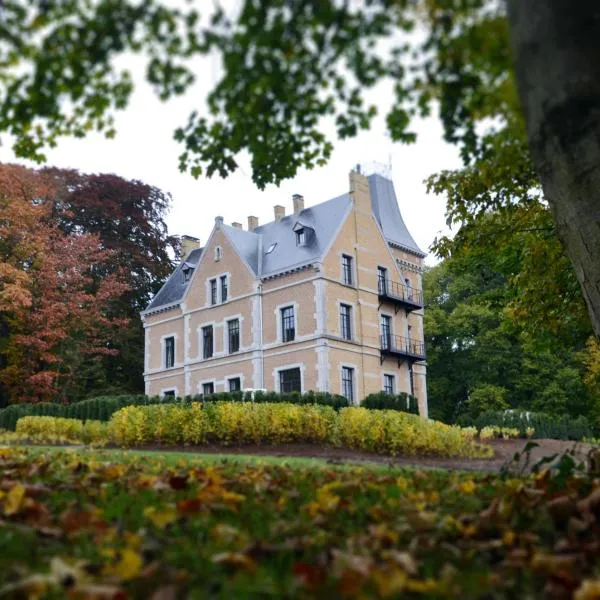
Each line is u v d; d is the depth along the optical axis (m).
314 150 6.73
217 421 14.97
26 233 29.84
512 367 40.75
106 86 4.87
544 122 4.68
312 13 4.06
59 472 5.88
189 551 2.98
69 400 34.91
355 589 2.39
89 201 39.28
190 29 4.19
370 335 33.00
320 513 3.91
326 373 29.86
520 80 4.52
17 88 4.64
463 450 14.99
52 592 2.38
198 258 40.31
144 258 41.31
